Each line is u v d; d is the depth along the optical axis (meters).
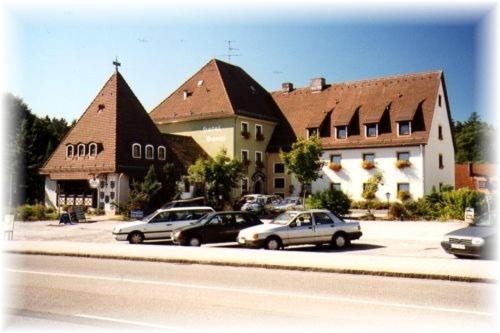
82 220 33.84
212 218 20.36
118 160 40.22
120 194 39.78
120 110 43.03
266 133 52.34
